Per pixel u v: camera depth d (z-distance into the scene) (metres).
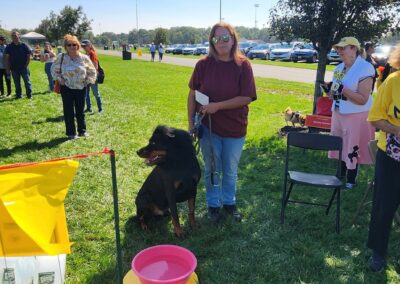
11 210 2.01
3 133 7.67
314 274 3.40
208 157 4.19
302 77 20.14
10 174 2.01
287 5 7.47
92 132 7.99
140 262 3.00
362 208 4.37
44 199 2.06
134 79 19.23
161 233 4.05
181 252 3.08
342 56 4.98
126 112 10.20
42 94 12.70
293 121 8.19
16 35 11.23
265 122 9.30
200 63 4.02
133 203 4.75
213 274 3.38
